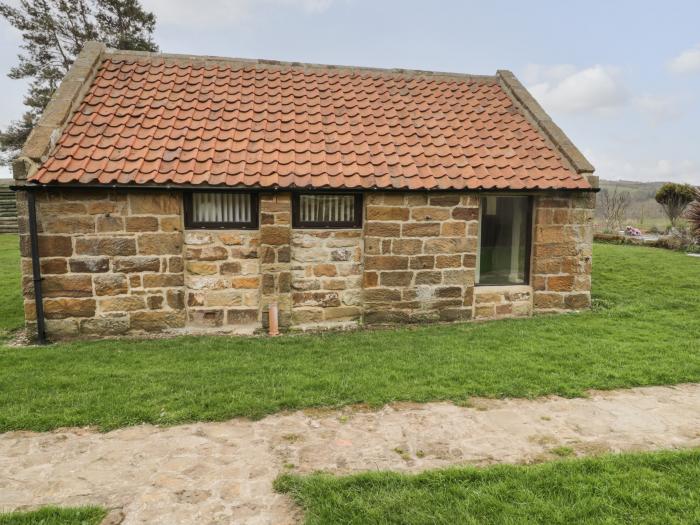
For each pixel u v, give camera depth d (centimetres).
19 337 735
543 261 852
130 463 367
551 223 844
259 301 773
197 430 418
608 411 457
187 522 299
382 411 455
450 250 813
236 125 822
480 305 846
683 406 469
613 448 391
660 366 562
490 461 371
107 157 714
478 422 435
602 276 1145
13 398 471
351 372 547
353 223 795
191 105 848
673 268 1215
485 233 859
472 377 530
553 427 426
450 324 808
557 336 693
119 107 814
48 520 297
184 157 741
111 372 549
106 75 882
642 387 513
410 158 824
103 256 716
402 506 310
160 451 384
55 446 391
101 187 684
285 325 767
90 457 375
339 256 791
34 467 361
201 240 749
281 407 459
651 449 388
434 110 962
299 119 870
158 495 327
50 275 706
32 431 414
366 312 800
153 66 929
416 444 397
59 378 526
